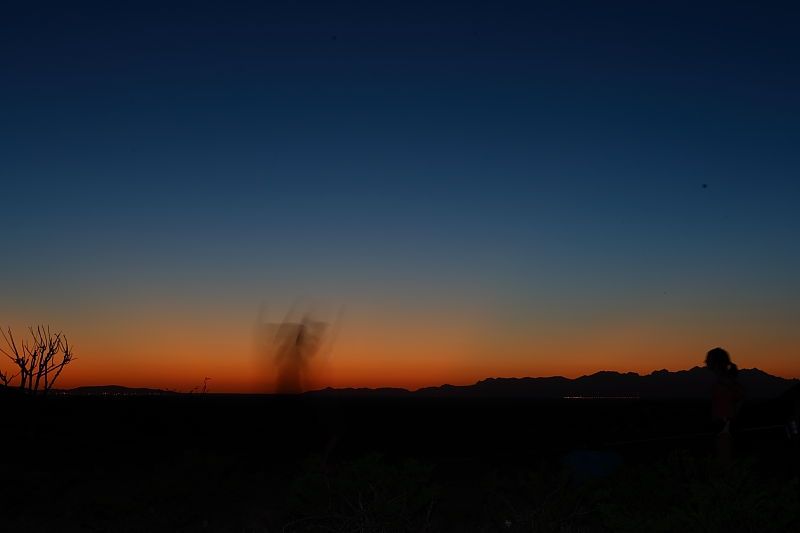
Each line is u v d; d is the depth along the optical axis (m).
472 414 68.31
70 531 10.67
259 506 11.94
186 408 55.00
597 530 9.45
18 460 20.14
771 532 7.55
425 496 9.44
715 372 10.84
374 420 49.69
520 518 9.79
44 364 27.81
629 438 24.48
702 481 9.10
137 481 13.11
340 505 9.54
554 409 87.00
